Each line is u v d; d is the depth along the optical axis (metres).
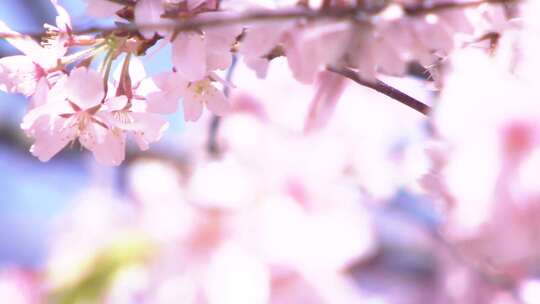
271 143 0.93
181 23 0.52
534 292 0.79
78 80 0.55
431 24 0.54
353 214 0.91
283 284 0.87
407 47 0.54
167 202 0.91
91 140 0.56
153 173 0.93
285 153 0.92
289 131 0.94
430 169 0.62
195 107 0.56
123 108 0.55
